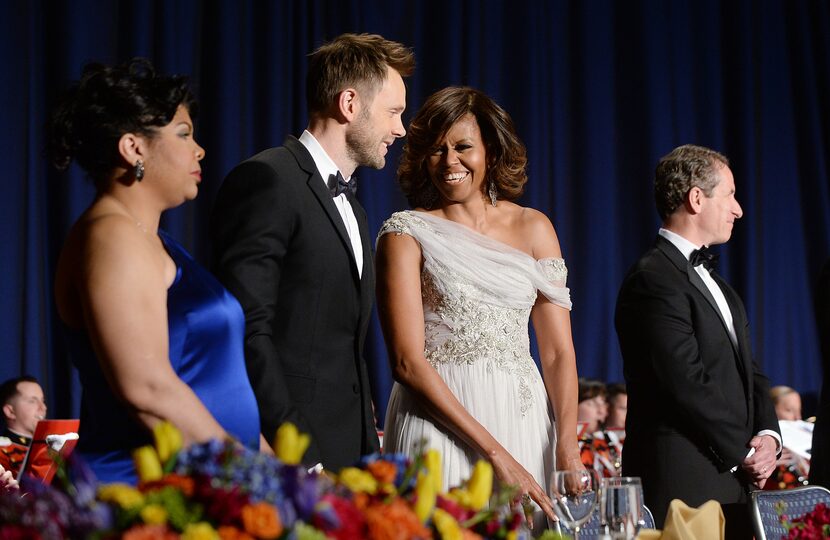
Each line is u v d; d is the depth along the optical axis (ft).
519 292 16.55
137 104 10.77
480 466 7.55
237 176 13.83
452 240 16.46
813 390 40.86
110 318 9.86
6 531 6.13
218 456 6.60
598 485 10.16
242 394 11.04
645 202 39.24
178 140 11.07
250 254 13.24
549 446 16.65
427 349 16.43
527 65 37.86
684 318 18.76
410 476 7.12
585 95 38.70
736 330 19.63
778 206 40.96
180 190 11.10
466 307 16.28
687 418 18.37
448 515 6.93
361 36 15.31
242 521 6.10
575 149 38.65
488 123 16.83
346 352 14.23
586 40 38.86
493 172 17.02
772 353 40.27
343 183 14.83
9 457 21.13
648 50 39.52
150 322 10.02
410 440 15.88
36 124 30.35
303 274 13.79
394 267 16.31
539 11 38.37
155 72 11.10
